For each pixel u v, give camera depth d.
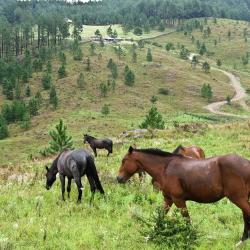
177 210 9.73
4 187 17.50
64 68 189.75
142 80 196.25
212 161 9.07
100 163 23.53
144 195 14.85
